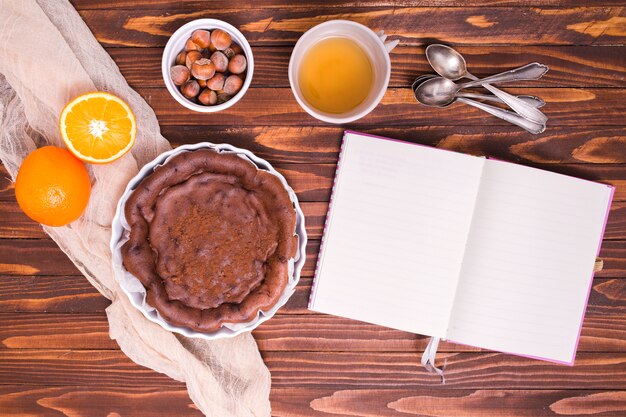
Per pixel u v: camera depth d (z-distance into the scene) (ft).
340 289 2.86
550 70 2.89
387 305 2.85
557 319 2.86
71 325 2.94
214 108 2.72
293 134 2.89
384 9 2.85
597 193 2.81
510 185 2.82
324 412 2.98
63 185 2.63
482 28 2.87
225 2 2.84
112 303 2.90
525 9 2.86
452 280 2.85
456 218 2.83
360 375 2.97
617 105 2.90
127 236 2.68
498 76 2.80
